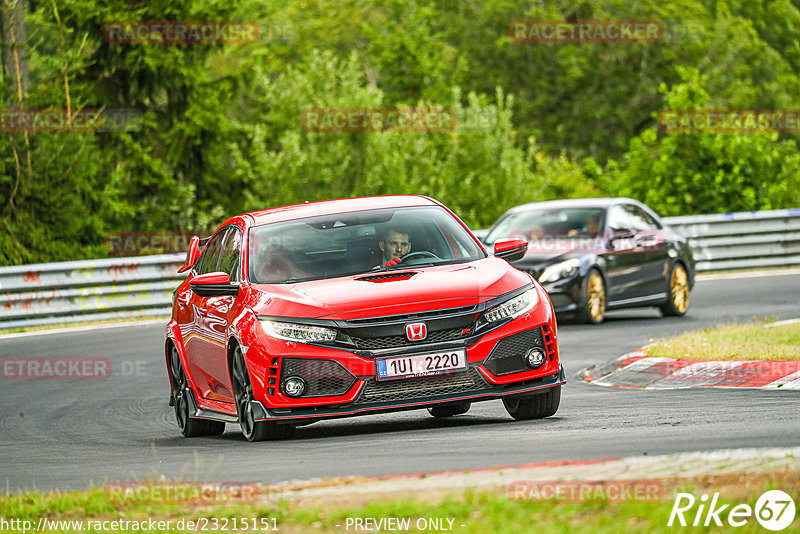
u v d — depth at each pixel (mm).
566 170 118500
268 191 111562
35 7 110125
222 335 28953
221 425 31984
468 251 29812
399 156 109312
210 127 113938
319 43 162750
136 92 112438
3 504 20531
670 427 25438
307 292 27531
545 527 15883
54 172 89938
